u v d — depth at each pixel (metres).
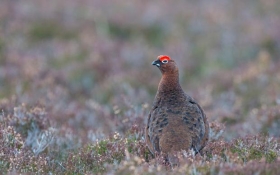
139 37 71.62
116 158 28.06
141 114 36.38
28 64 57.31
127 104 40.12
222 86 54.62
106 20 73.81
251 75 54.25
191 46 69.44
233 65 64.31
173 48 67.44
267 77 53.44
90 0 80.19
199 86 55.88
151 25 74.31
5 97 48.94
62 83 55.06
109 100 51.09
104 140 30.77
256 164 23.69
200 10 81.56
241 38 70.06
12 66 57.25
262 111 40.66
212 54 66.81
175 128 26.58
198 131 26.91
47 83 51.84
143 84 54.66
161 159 25.03
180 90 29.14
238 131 37.94
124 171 23.64
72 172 27.22
